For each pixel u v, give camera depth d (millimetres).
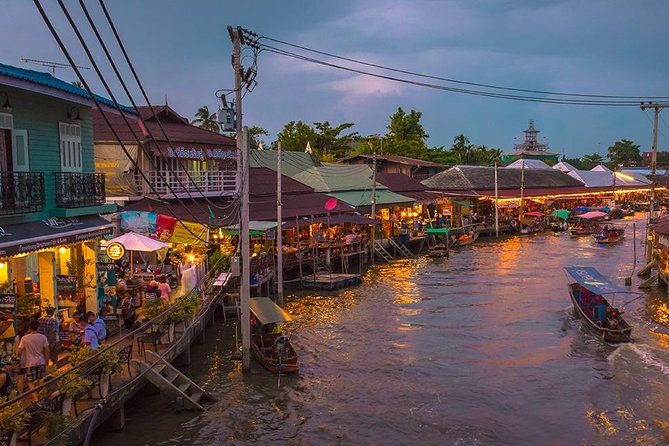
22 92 17625
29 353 14352
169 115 40062
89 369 14461
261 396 20531
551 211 80812
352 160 73375
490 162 117750
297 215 39438
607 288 28453
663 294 36094
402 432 18188
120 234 29016
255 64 21141
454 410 19703
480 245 60281
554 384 21766
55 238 17344
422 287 38781
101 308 21688
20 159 17531
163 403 19188
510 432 18188
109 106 22828
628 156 165750
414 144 94438
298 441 17531
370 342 26781
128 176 33062
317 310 32688
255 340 24609
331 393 20969
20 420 11727
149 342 19922
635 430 18219
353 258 48031
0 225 16297
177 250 31703
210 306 27938
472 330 28547
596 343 26266
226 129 21672
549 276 42094
